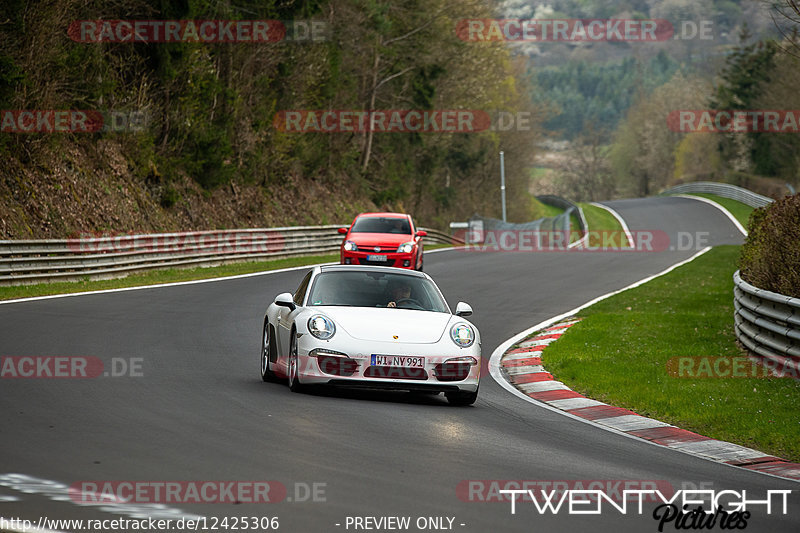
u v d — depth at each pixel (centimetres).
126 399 3322
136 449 2545
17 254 8044
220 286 8525
